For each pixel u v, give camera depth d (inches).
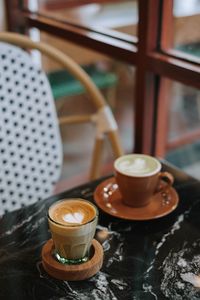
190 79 49.3
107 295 30.9
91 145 94.3
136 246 35.8
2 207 53.1
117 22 61.3
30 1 76.4
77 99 93.7
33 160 54.2
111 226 38.1
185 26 53.0
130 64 57.2
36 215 39.8
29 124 53.4
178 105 72.4
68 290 31.4
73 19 68.9
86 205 34.6
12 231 37.7
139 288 31.6
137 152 61.9
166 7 52.6
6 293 31.1
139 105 58.2
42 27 72.6
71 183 84.2
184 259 34.4
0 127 51.6
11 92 52.2
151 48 53.6
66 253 32.5
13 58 52.1
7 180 52.9
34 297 30.8
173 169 46.5
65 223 32.2
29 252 35.1
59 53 53.9
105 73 90.7
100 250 33.9
